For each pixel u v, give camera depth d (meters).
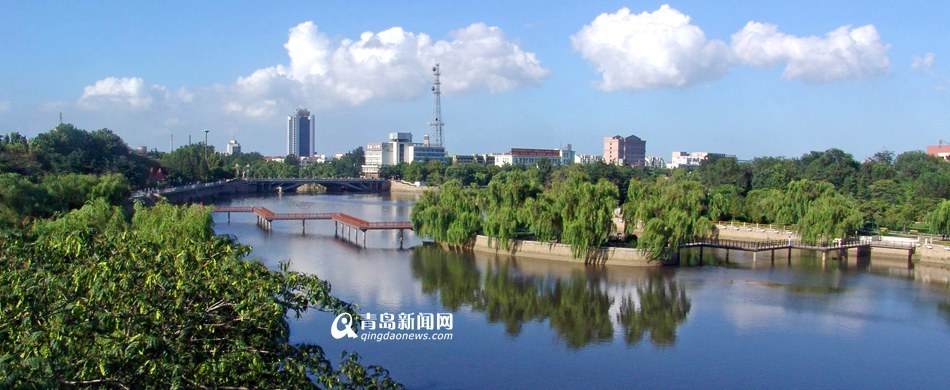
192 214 72.44
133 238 34.84
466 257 112.19
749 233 144.88
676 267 104.81
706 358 62.38
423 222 121.69
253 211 166.88
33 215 93.31
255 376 29.25
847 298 84.75
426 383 55.84
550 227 109.12
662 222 103.38
